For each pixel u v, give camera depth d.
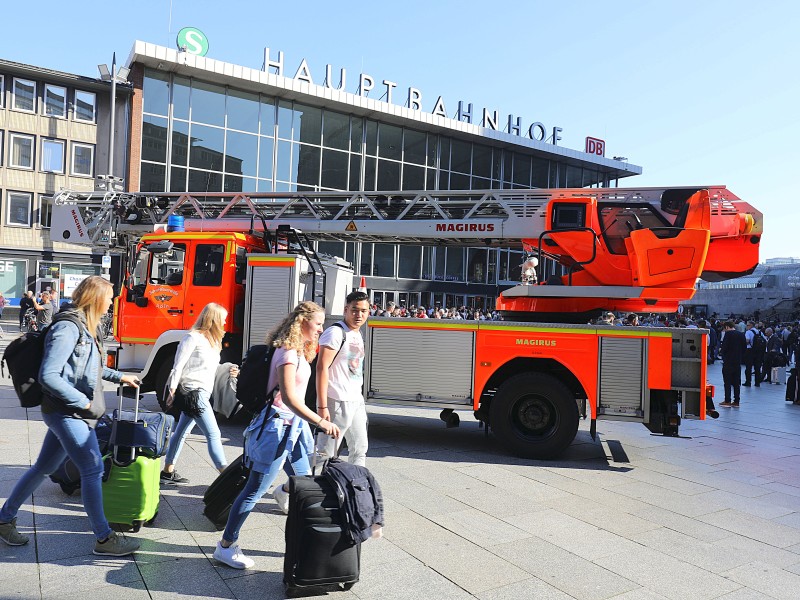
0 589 3.40
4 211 28.70
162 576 3.67
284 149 30.03
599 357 7.29
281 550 4.13
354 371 4.98
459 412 10.91
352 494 3.50
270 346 3.92
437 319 7.73
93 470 3.83
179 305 8.76
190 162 27.91
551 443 7.29
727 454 8.10
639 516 5.28
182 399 5.24
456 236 9.98
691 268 7.95
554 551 4.36
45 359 3.55
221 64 27.33
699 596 3.72
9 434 7.15
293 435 3.85
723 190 8.35
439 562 4.08
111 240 12.41
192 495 5.26
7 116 28.55
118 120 30.42
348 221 10.59
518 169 36.34
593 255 8.38
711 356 25.62
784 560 4.38
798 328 24.39
